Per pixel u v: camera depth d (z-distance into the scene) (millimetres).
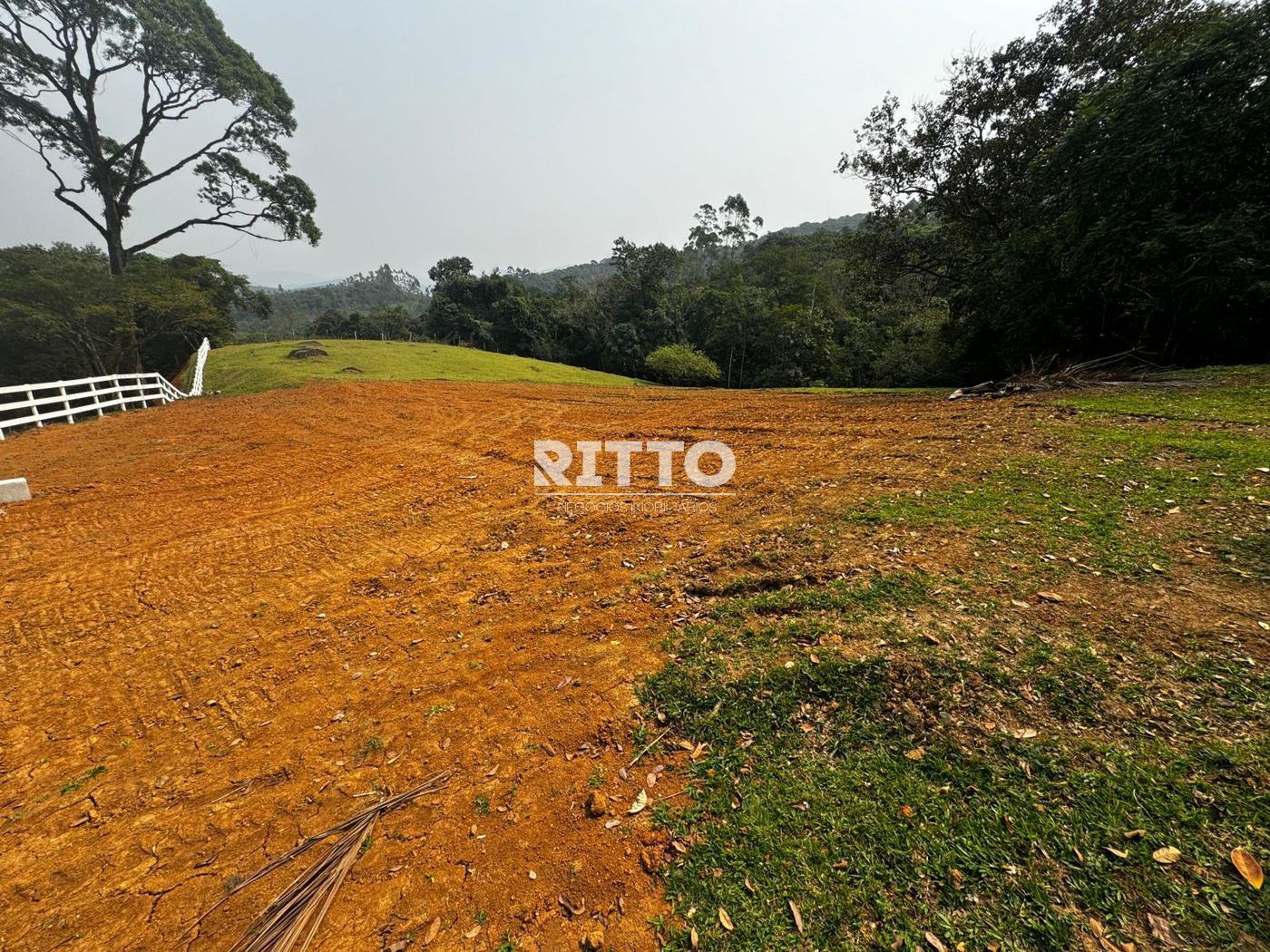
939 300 27641
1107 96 10516
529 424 12133
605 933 1962
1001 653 2850
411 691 3420
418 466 8938
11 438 11492
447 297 50219
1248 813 1941
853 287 21875
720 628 3541
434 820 2514
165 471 8867
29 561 5664
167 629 4352
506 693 3305
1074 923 1734
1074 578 3436
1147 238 9578
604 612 4008
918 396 13367
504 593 4566
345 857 2363
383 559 5484
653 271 48156
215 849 2469
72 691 3646
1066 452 5770
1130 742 2281
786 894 1980
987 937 1741
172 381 27266
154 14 20875
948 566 3783
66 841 2553
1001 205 16344
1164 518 4043
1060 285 11883
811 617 3447
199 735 3191
